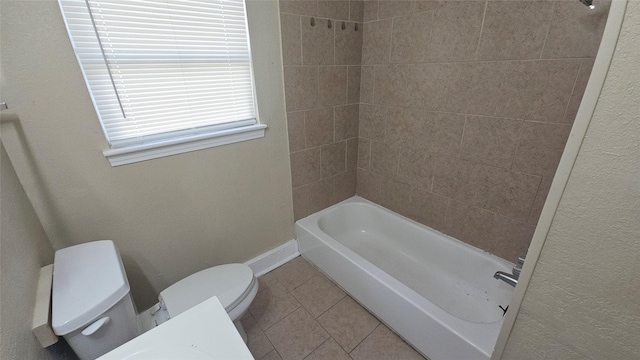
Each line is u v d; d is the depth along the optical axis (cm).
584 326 60
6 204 81
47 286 84
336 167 213
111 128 116
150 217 135
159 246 142
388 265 193
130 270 136
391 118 190
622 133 45
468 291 164
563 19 108
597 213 51
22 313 68
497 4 124
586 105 47
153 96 123
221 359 61
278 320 156
